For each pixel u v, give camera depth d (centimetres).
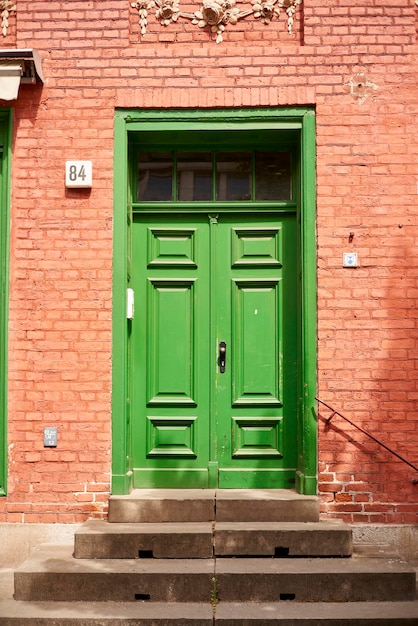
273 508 537
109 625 443
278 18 591
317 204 568
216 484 586
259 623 443
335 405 558
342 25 579
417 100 573
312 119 575
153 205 602
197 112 577
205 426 592
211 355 595
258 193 607
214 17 588
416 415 557
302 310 568
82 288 567
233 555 505
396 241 564
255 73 577
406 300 562
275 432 591
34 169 574
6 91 555
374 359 560
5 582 517
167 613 452
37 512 555
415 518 551
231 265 602
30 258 568
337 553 506
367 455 555
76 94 578
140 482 589
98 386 561
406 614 449
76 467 557
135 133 584
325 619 443
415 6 582
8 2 593
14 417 561
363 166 570
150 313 600
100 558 502
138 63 579
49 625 444
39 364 563
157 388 596
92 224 570
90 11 583
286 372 594
